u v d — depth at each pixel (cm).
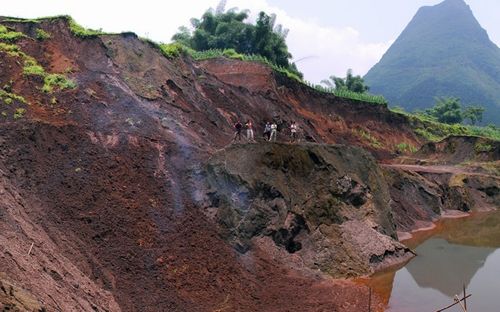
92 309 1165
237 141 2509
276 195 2145
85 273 1398
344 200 2420
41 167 1777
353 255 2169
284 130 3888
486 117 19550
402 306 1767
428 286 2012
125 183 1911
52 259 1262
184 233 1833
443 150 5634
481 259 2502
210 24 6362
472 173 4634
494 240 2989
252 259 1919
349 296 1811
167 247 1723
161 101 2555
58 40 2616
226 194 2062
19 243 1175
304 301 1709
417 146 6303
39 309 881
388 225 2567
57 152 1880
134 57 2723
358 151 2714
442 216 3803
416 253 2580
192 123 2598
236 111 3344
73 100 2200
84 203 1722
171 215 1891
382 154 5500
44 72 2322
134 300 1423
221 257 1820
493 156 5250
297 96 5197
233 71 4606
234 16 6378
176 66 3116
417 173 4266
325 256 2098
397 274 2164
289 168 2286
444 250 2691
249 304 1620
